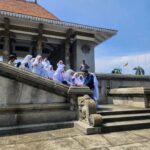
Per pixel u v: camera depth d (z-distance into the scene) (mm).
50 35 14461
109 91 12766
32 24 13586
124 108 8922
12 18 12391
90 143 5070
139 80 14781
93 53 15328
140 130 6512
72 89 7297
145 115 7555
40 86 6906
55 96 7133
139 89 9469
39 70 9227
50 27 14102
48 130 6559
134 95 9953
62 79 9766
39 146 4879
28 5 17547
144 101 9203
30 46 16734
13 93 6531
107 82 13406
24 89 6699
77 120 7230
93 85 8695
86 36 15086
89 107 6504
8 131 6074
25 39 14328
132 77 14469
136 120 7246
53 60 17969
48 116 6895
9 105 6395
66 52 14938
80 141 5254
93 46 15383
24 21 12969
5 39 12914
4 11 11812
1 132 5984
